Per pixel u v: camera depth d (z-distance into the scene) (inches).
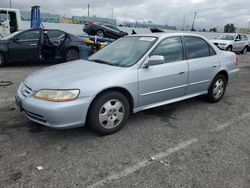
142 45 162.7
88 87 127.9
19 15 563.8
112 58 163.3
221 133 149.6
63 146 127.8
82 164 112.5
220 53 204.2
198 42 187.8
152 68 153.6
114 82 135.6
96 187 97.7
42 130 144.6
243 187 100.1
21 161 113.0
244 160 119.9
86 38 487.2
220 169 111.8
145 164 114.1
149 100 156.5
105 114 136.8
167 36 167.5
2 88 230.4
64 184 98.8
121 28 881.5
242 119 173.5
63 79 131.3
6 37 356.5
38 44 358.0
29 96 130.4
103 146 129.1
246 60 560.4
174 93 170.1
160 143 134.5
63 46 381.1
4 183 98.0
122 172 107.7
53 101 122.3
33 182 99.2
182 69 169.5
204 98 210.4
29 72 318.3
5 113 168.2
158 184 100.4
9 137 135.3
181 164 115.0
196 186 99.9
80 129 147.3
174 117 173.0
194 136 144.4
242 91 253.1
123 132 146.3
